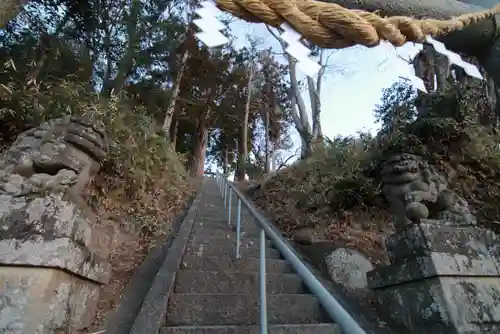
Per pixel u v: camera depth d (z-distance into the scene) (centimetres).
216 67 934
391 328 200
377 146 399
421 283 185
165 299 201
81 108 321
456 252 185
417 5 62
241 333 179
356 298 246
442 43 66
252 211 235
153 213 395
